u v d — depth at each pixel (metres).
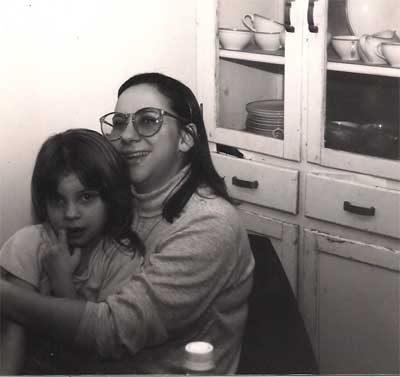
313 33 2.16
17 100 1.78
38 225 1.49
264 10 2.55
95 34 1.98
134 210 1.45
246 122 2.49
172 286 1.30
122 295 1.30
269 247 1.72
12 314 1.31
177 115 1.44
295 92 2.25
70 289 1.41
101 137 1.46
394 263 2.10
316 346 2.35
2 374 1.44
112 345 1.29
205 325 1.41
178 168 1.45
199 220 1.35
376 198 2.10
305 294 2.35
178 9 2.31
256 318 1.57
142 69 2.19
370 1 2.18
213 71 2.43
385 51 2.05
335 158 2.19
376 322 2.19
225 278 1.37
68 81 1.91
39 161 1.46
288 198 2.32
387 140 2.14
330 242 2.24
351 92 2.23
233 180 2.45
